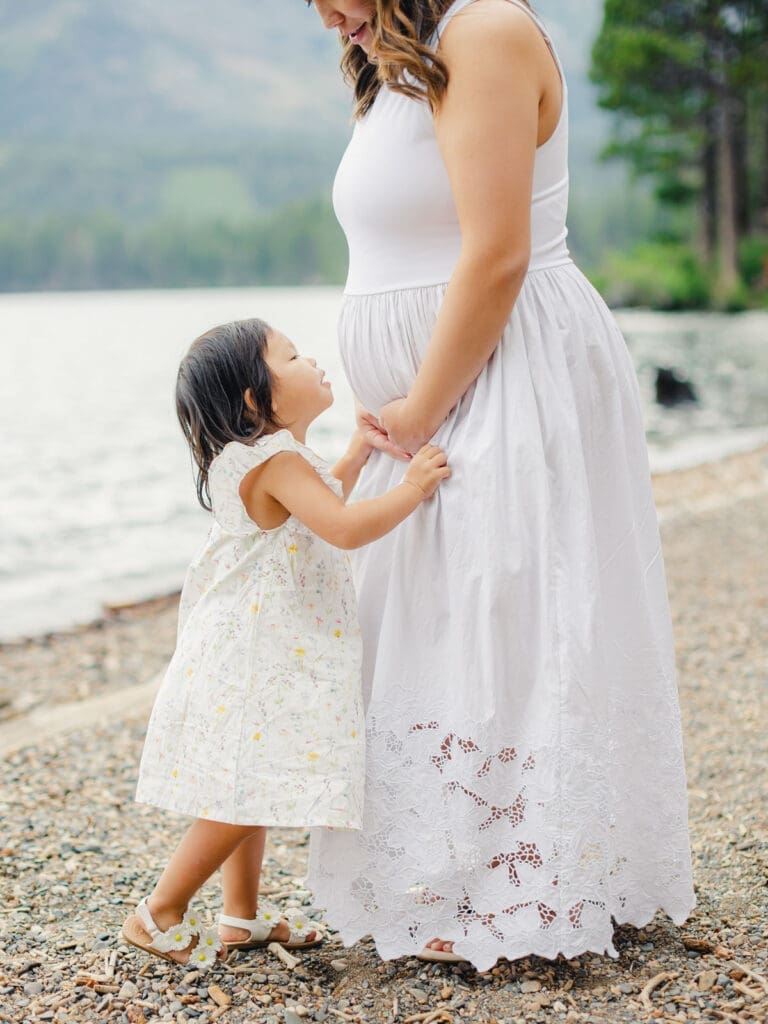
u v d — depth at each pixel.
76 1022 1.95
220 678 2.06
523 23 1.92
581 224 78.12
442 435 2.06
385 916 2.02
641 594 2.10
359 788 2.00
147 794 2.08
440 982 2.02
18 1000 2.03
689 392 14.06
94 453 11.05
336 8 2.01
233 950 2.21
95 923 2.39
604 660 1.99
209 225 103.94
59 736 3.75
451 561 1.99
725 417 12.84
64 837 2.89
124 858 2.77
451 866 1.96
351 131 2.28
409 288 2.08
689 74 35.78
